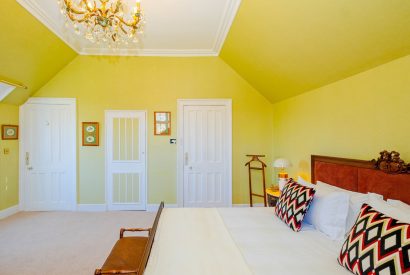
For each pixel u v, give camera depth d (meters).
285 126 3.75
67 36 3.37
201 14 2.81
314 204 1.97
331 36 1.91
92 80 4.04
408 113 1.60
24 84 3.56
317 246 1.63
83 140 4.04
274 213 2.36
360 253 1.23
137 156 4.12
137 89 4.09
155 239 1.74
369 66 1.91
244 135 4.24
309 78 2.70
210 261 1.43
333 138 2.47
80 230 3.20
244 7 2.40
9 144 3.74
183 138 4.18
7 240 2.88
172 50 4.02
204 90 4.17
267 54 2.86
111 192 4.11
